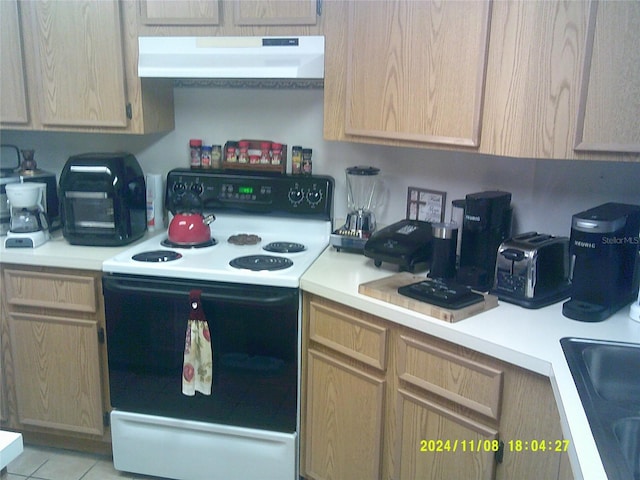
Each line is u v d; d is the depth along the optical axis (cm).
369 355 175
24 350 226
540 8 148
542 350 135
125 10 218
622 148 147
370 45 189
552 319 156
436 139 178
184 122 258
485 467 150
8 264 221
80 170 220
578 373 122
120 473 229
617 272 158
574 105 150
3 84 233
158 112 242
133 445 218
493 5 158
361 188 240
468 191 215
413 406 167
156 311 202
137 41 219
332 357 189
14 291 222
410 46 179
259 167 245
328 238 240
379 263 204
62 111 232
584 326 151
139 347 208
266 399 201
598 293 158
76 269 213
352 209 242
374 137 196
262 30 207
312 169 247
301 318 197
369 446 182
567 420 103
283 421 202
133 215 232
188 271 198
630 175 176
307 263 207
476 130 167
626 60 142
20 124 237
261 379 200
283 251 221
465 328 149
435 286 170
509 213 193
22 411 233
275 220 246
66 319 218
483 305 162
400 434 172
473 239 186
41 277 217
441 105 175
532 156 157
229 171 246
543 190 194
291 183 236
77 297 215
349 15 193
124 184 224
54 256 213
